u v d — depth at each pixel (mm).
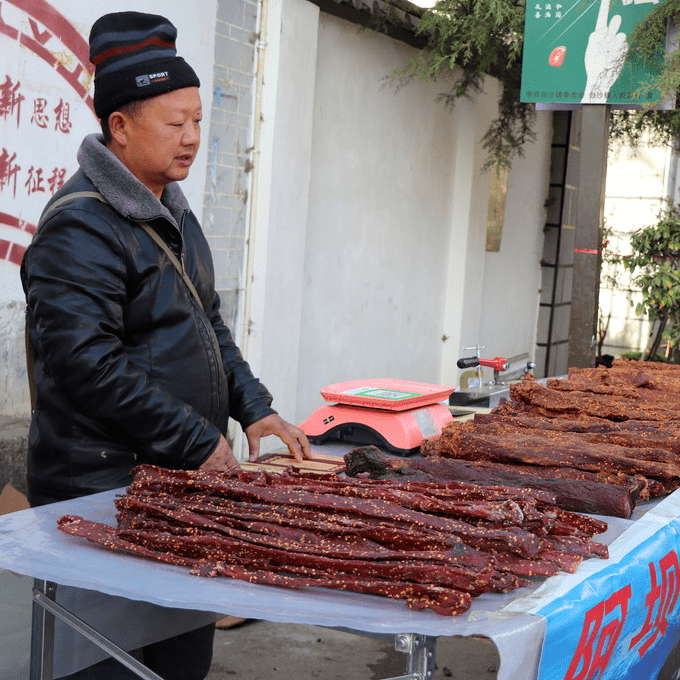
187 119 2301
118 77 2227
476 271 9164
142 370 2189
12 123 4078
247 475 2029
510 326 10461
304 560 1688
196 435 2199
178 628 2305
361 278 7469
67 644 2043
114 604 2139
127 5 4691
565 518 2012
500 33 7184
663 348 11195
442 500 1900
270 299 6098
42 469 2318
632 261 8820
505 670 1418
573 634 1606
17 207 4160
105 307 2164
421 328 8523
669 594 2092
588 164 5871
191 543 1756
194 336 2381
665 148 11281
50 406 2264
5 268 4133
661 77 5266
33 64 4156
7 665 2250
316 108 6637
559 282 11336
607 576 1779
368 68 7211
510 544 1714
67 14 4316
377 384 3250
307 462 2682
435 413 3113
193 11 5148
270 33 5848
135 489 1965
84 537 1820
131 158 2311
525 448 2555
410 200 8062
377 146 7461
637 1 5422
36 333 2268
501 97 8992
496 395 3904
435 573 1587
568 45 5625
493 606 1576
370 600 1612
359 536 1758
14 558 1748
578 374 3783
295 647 3967
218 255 5695
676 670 2432
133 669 1828
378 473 2383
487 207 9297
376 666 3816
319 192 6805
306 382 6922
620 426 2848
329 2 6445
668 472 2432
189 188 5309
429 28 7168
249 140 5859
